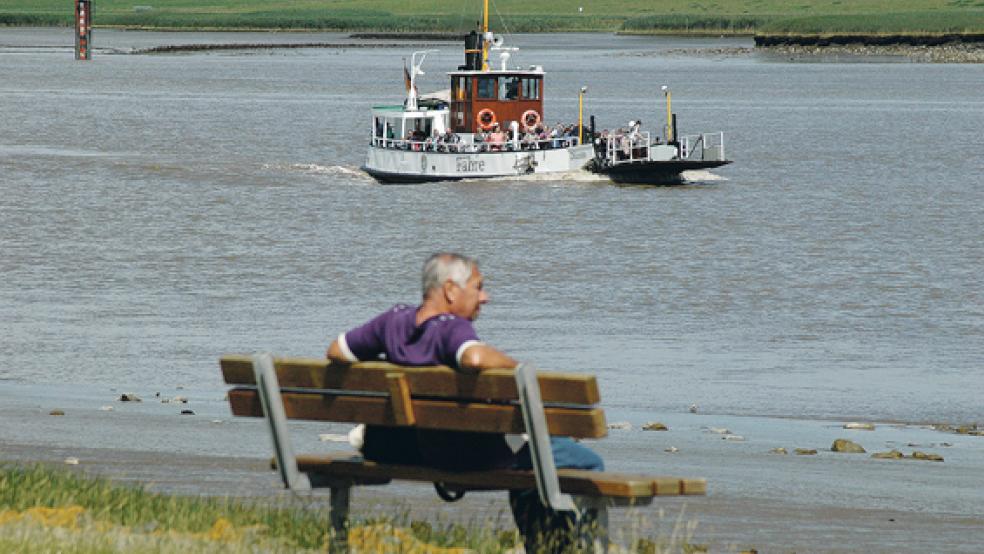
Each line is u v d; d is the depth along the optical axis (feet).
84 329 352.28
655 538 157.28
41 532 119.03
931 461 224.53
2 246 501.56
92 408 255.09
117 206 620.90
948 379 307.78
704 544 157.28
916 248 524.11
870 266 479.41
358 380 116.67
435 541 132.77
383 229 568.82
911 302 412.57
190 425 237.86
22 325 356.18
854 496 193.98
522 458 118.73
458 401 114.11
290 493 176.96
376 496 180.75
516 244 533.14
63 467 194.29
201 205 631.15
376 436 123.44
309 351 328.29
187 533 125.59
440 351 113.80
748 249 517.55
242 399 122.72
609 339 349.82
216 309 387.96
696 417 263.90
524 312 389.60
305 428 241.55
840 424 260.21
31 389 278.87
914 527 174.70
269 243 523.29
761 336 358.23
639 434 243.19
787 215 621.72
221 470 196.54
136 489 150.51
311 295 415.03
